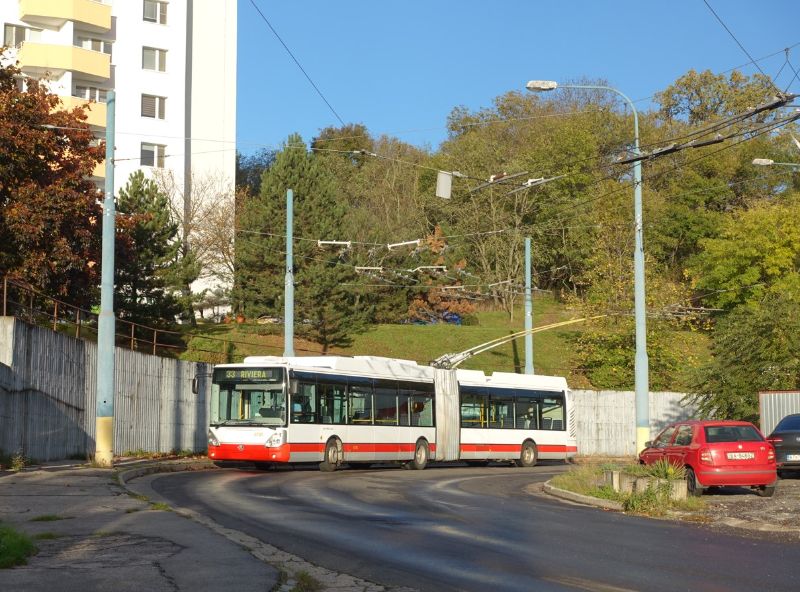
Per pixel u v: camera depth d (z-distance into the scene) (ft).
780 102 65.10
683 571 36.17
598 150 243.81
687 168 247.70
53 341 85.05
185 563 34.71
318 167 184.14
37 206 108.37
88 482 66.90
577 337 207.21
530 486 84.69
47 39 193.57
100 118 195.62
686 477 68.90
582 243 231.91
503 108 288.71
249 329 177.68
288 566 35.55
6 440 75.36
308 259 179.22
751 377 121.60
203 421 117.50
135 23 204.74
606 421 166.40
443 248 228.43
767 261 204.74
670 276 239.09
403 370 109.50
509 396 124.67
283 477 85.20
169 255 158.40
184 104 209.87
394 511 57.26
